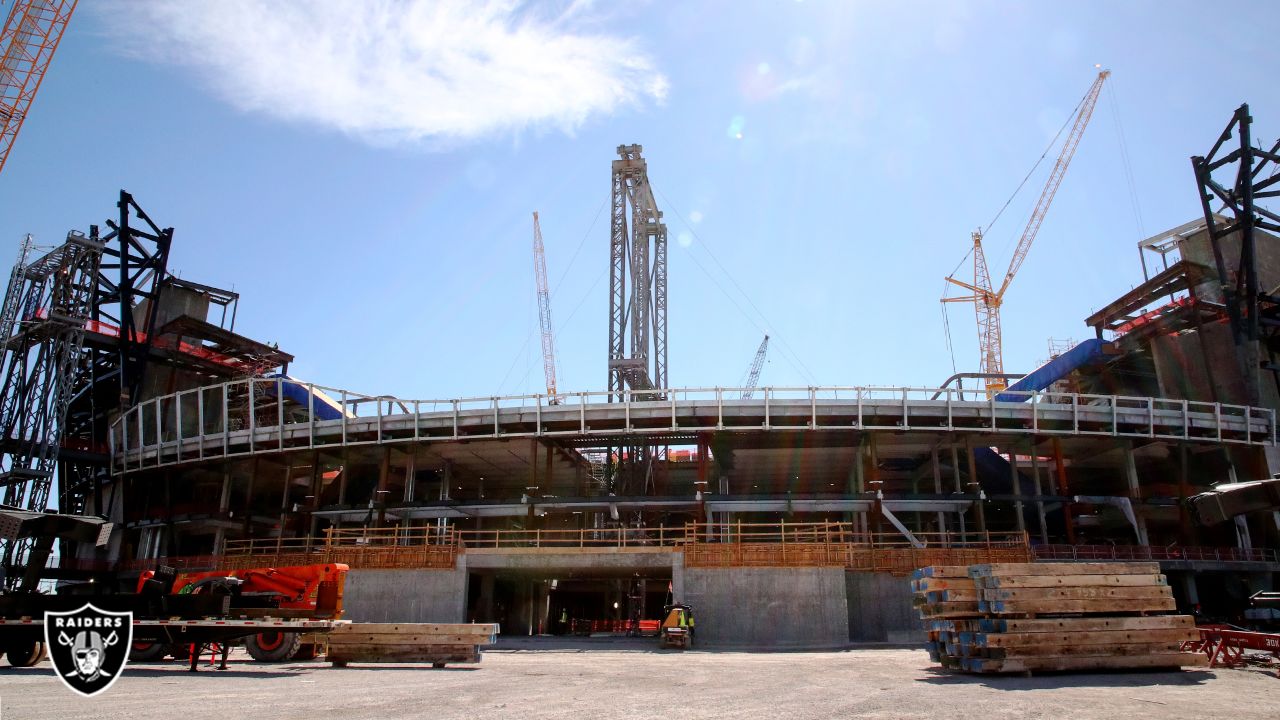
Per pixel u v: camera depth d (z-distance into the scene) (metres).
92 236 72.44
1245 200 67.88
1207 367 71.25
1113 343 76.25
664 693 15.69
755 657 28.58
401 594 42.31
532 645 38.47
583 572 47.03
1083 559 50.50
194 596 20.80
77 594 20.45
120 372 71.38
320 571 24.70
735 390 53.88
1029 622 18.02
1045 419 55.47
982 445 60.91
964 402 54.38
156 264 74.38
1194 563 52.50
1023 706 13.30
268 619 20.47
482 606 49.31
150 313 73.88
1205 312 72.00
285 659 23.77
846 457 64.06
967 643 18.30
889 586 41.53
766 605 39.28
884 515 52.00
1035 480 57.44
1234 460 63.97
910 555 42.16
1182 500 56.69
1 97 62.72
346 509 56.47
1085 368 79.62
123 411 69.31
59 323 67.12
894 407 54.06
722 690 16.20
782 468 68.44
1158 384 80.94
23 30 63.91
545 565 42.22
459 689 16.33
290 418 78.50
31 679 17.19
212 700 13.80
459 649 23.06
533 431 56.28
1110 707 13.13
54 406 66.06
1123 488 72.25
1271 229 69.06
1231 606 57.56
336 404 69.50
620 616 70.00
